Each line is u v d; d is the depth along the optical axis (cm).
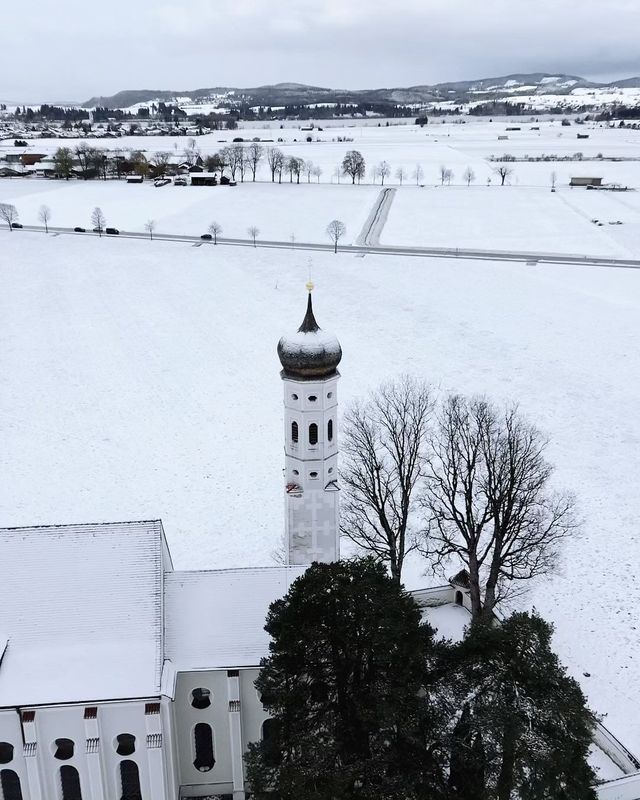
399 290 15012
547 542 6069
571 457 8738
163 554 4541
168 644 4362
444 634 5219
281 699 3803
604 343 12169
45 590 4319
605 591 6588
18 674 4153
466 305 14075
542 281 15500
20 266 17288
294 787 3494
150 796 4347
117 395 10550
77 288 15575
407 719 3825
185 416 9888
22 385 10912
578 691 3828
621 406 10006
